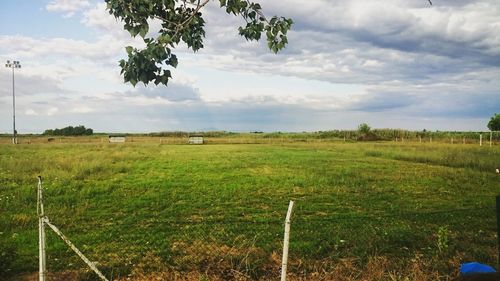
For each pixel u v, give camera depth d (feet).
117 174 75.15
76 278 25.39
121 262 28.12
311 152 138.31
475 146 146.20
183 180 67.26
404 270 25.16
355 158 112.57
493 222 38.29
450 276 24.64
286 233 18.28
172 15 14.55
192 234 34.60
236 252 29.12
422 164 95.45
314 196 53.11
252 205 47.62
